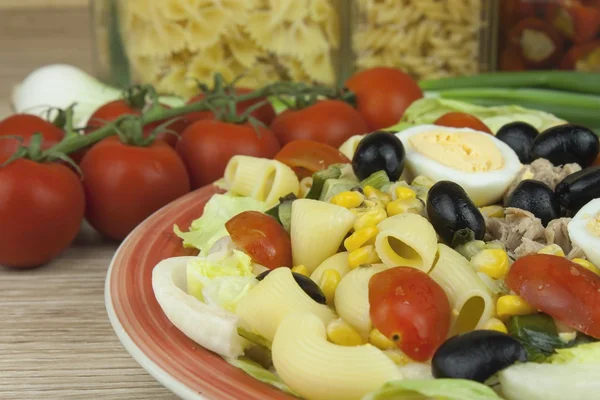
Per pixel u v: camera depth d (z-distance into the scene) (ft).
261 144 2.34
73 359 1.97
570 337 1.66
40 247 2.19
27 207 2.15
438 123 2.29
